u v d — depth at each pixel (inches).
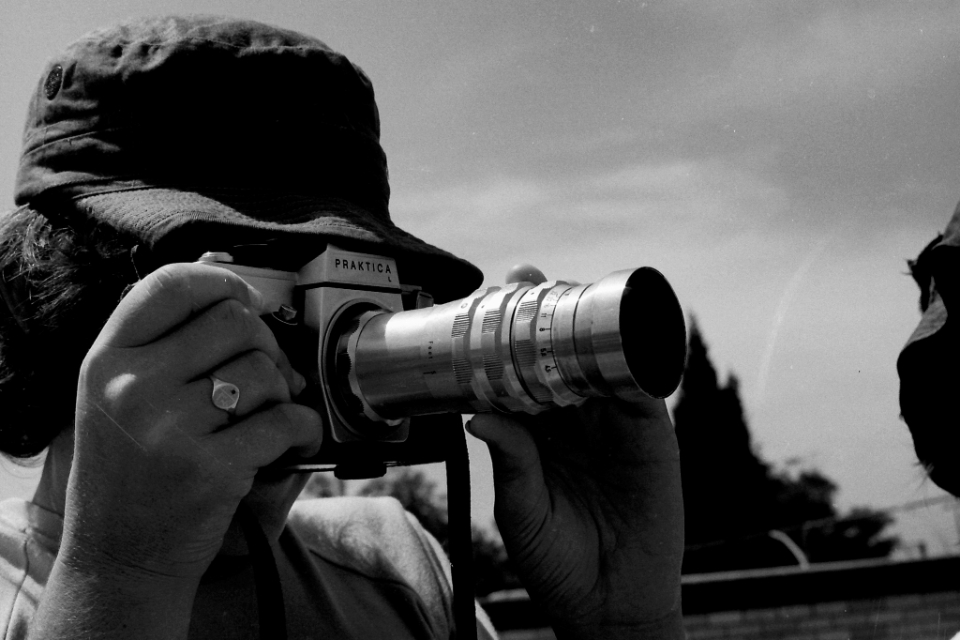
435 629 56.0
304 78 48.7
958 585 270.8
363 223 46.8
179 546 37.8
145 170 46.0
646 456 54.9
